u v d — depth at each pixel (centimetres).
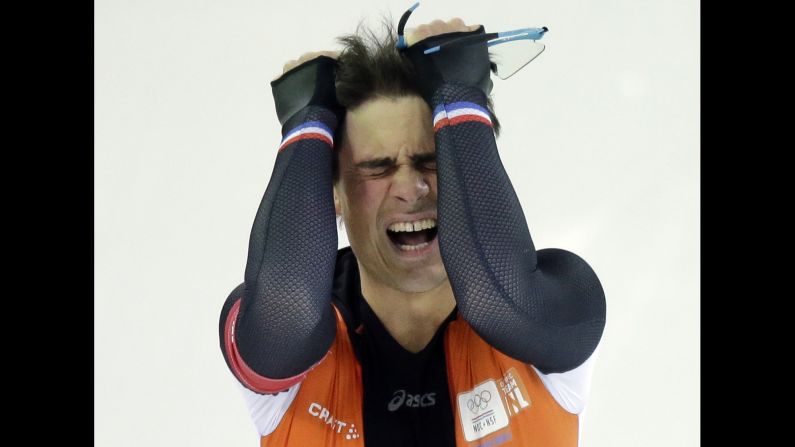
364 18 768
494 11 844
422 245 513
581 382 513
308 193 473
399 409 514
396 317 532
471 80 495
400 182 502
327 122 498
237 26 846
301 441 504
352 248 530
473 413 511
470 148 473
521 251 460
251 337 453
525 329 451
